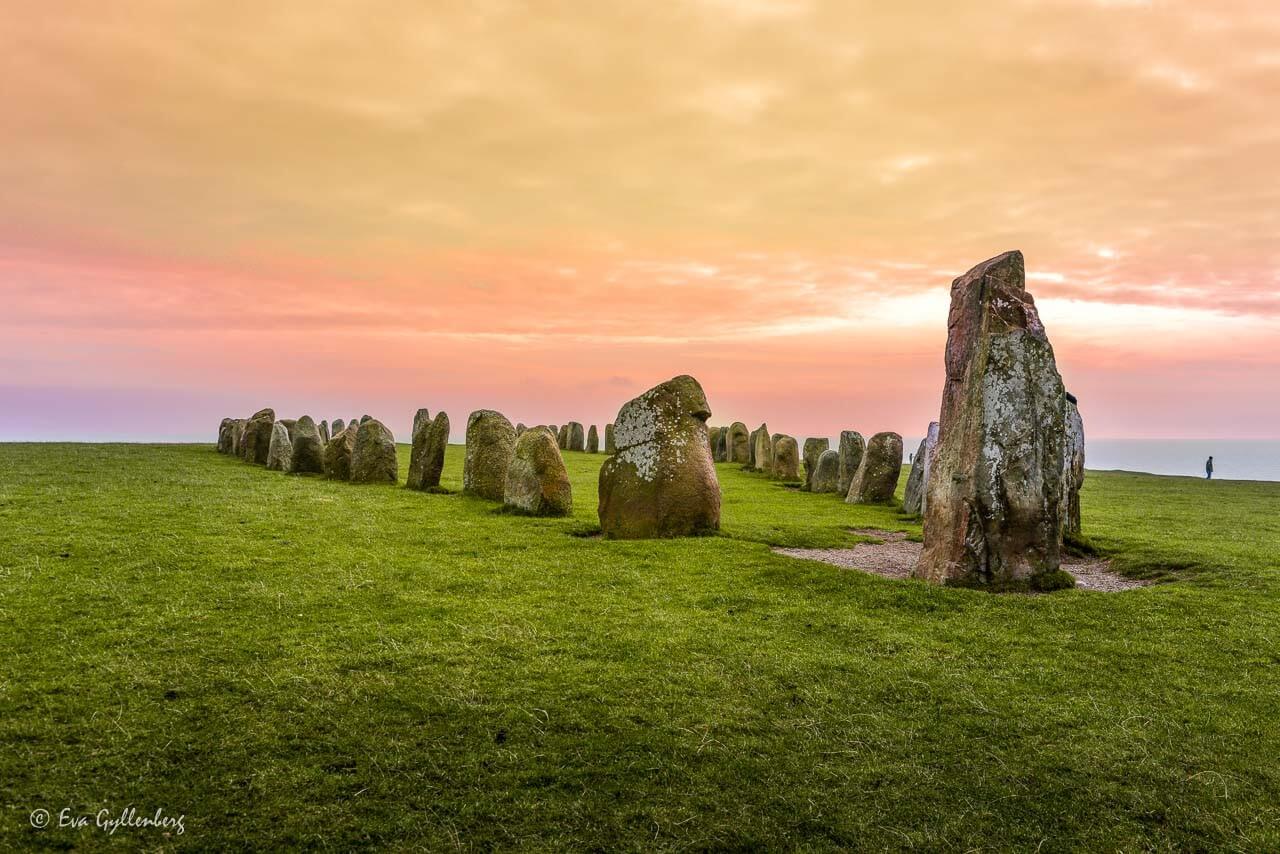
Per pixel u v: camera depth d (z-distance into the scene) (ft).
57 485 68.95
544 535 53.62
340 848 17.48
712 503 55.67
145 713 22.97
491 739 22.29
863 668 28.89
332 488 76.48
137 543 45.01
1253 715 25.36
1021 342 42.60
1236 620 35.27
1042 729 24.14
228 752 21.07
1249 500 96.78
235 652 28.14
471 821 18.61
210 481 76.84
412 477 80.69
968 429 43.01
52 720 22.26
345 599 35.86
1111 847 18.51
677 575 42.42
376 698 24.68
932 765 21.88
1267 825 19.25
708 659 29.30
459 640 30.45
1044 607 37.11
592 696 25.46
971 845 18.49
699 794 20.08
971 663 29.73
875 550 56.24
